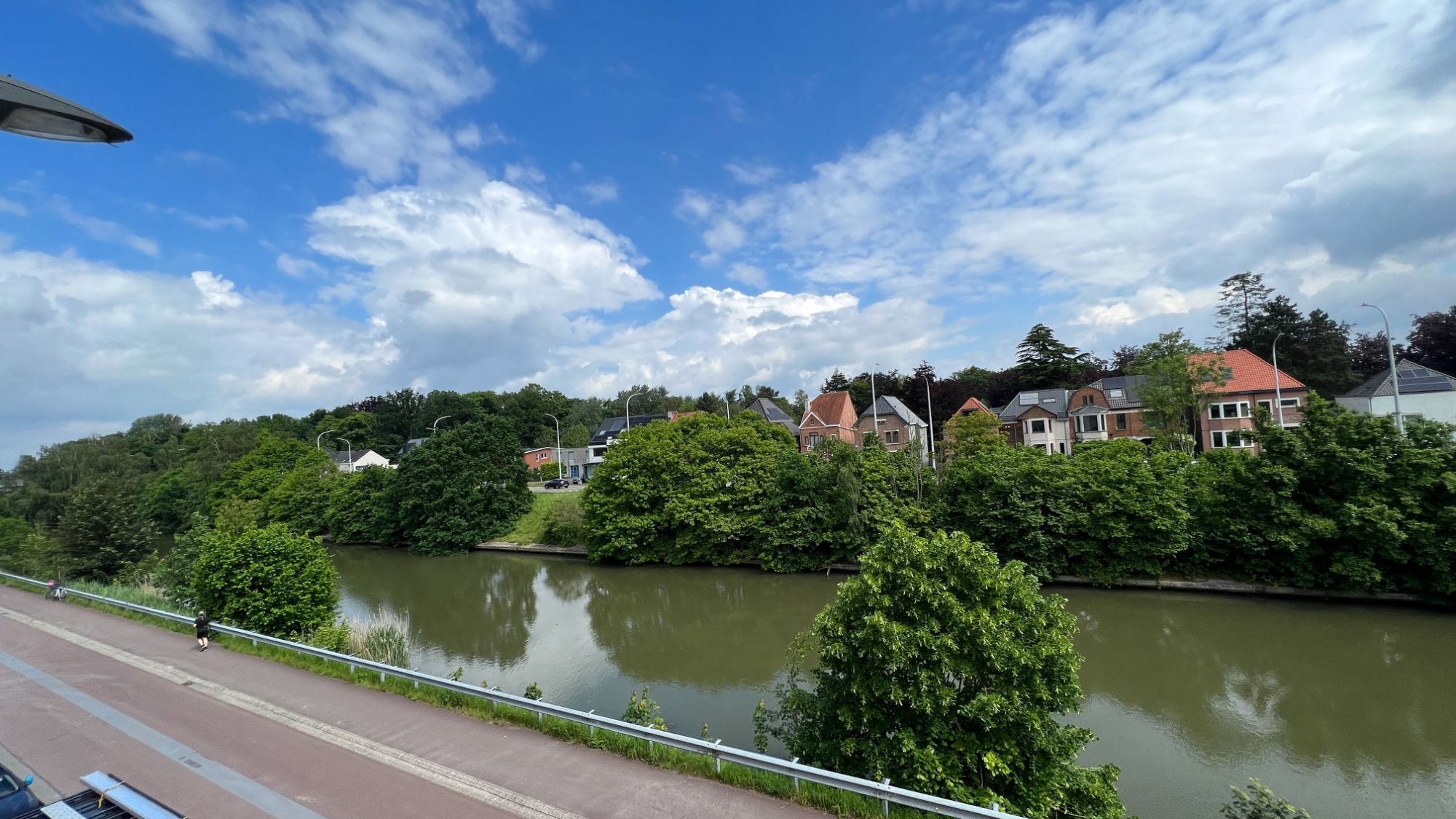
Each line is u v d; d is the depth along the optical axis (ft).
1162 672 57.31
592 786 24.23
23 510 162.81
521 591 102.83
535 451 295.48
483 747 28.12
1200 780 40.27
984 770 28.58
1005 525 89.56
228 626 48.32
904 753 28.50
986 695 28.53
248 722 31.86
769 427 140.67
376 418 366.43
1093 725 47.93
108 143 9.91
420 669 62.69
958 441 167.43
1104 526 83.92
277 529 60.75
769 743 43.24
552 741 28.50
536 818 22.11
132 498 105.60
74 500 99.09
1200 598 77.97
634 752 26.68
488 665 64.03
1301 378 196.54
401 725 30.91
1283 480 74.54
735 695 54.19
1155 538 81.66
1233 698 51.52
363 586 109.70
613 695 55.01
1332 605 72.49
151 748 29.07
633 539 117.19
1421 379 145.07
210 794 24.54
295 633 56.03
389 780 25.23
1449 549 66.54
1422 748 43.19
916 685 29.58
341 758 27.45
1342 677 54.24
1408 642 61.05
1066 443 201.46
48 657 45.01
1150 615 73.05
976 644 29.86
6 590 76.69
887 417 220.64
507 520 153.17
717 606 87.66
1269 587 76.89
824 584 97.25
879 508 99.66
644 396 411.13
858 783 21.89
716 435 120.98
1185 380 139.74
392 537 158.40
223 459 233.76
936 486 99.71
